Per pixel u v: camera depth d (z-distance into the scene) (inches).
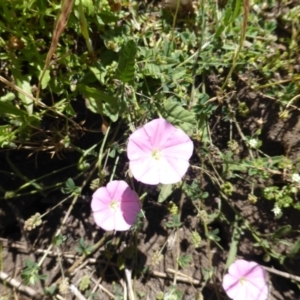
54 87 6.0
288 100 6.1
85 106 6.4
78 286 6.3
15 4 5.6
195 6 6.6
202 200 6.3
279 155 6.4
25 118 5.8
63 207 6.5
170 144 5.6
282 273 6.3
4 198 6.3
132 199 5.8
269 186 6.2
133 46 5.4
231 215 6.4
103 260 6.4
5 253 6.4
